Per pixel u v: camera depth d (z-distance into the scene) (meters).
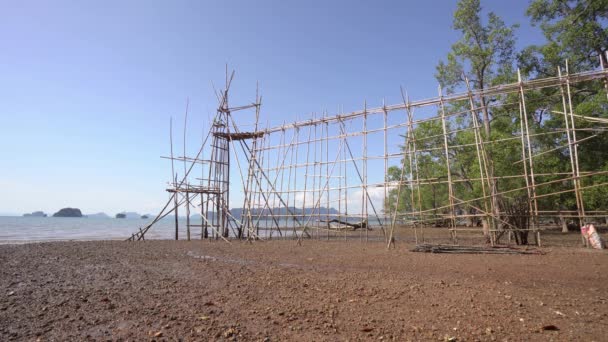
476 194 18.75
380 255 12.82
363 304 5.91
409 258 11.80
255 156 23.78
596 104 17.73
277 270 9.54
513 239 16.97
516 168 18.28
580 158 19.72
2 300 6.41
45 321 5.16
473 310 5.46
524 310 5.42
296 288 7.18
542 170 18.73
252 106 23.62
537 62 24.53
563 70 22.70
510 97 21.69
